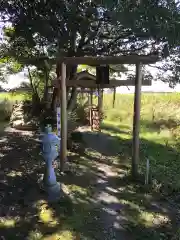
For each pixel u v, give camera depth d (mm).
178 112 11711
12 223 3887
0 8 7230
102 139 9438
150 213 4230
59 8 6645
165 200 4711
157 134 10281
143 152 7910
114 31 8273
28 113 12578
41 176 5805
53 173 4953
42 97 14531
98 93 10609
